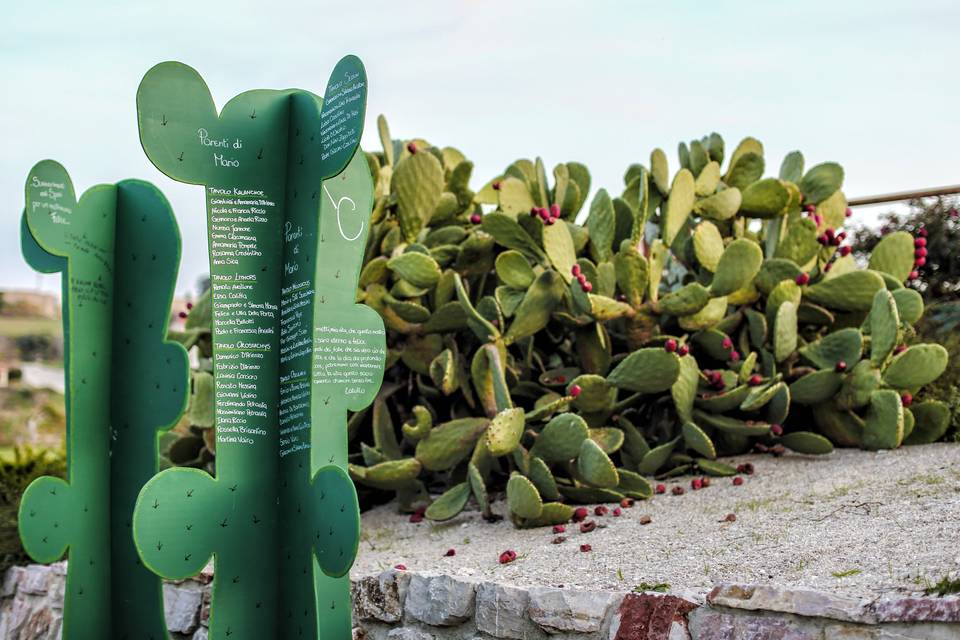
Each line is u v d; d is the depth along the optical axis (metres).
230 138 3.38
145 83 3.26
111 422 4.03
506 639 3.42
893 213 8.08
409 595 3.79
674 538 3.90
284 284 3.45
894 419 4.92
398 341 5.73
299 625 3.31
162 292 3.94
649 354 4.88
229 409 3.35
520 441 5.15
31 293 27.81
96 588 3.95
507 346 5.68
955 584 2.65
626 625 3.12
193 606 4.38
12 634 5.43
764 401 4.96
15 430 20.12
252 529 3.37
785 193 5.57
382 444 5.51
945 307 6.81
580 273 5.35
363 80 3.05
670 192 5.18
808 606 2.79
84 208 3.95
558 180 5.61
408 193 5.48
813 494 4.22
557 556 3.92
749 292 5.55
